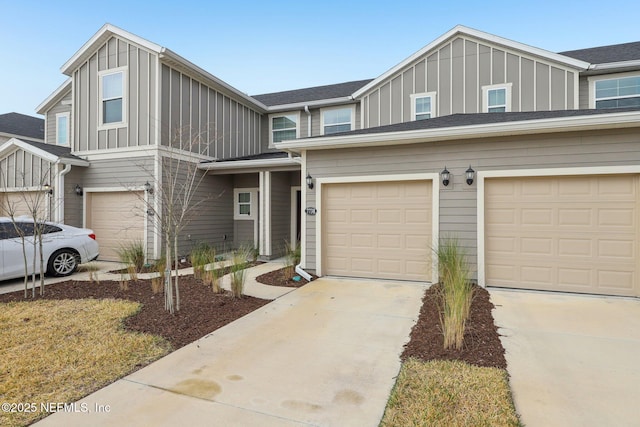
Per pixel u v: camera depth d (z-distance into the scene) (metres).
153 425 2.45
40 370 3.26
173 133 9.88
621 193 5.78
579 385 2.97
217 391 2.91
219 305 5.36
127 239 9.91
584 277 5.97
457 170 6.59
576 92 9.76
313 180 7.66
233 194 12.54
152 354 3.63
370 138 6.79
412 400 2.73
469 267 6.47
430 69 11.13
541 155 6.09
